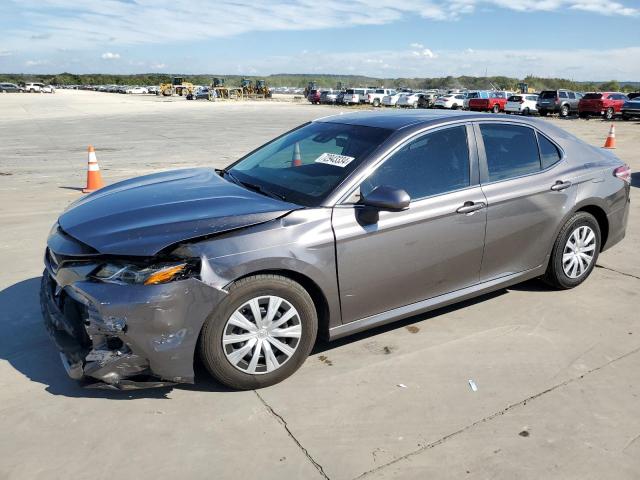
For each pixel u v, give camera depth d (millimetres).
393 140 3570
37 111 34562
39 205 7715
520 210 4020
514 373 3350
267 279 3031
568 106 32594
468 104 38875
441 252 3666
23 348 3604
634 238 6137
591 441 2727
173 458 2584
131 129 21438
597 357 3545
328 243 3172
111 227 3020
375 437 2748
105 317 2754
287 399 3068
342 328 3424
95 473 2479
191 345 2895
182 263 2830
